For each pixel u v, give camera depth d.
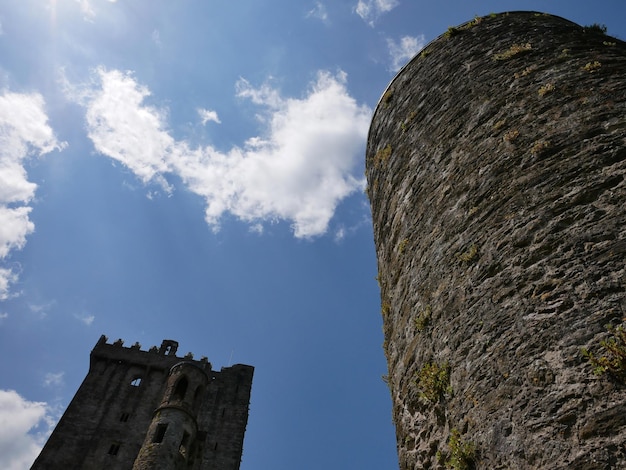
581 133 6.36
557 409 4.49
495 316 5.62
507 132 7.31
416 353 6.89
